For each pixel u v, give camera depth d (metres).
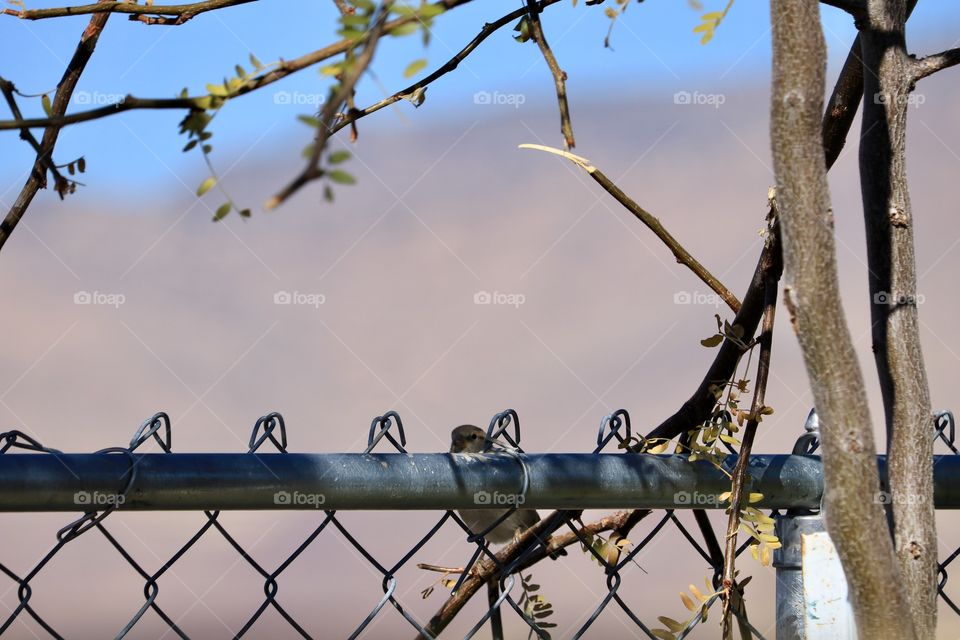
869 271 2.04
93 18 2.64
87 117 1.62
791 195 1.59
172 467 2.14
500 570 2.68
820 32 1.59
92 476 2.09
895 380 1.97
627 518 2.80
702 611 2.40
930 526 1.92
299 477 2.21
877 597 1.62
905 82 2.05
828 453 1.61
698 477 2.45
